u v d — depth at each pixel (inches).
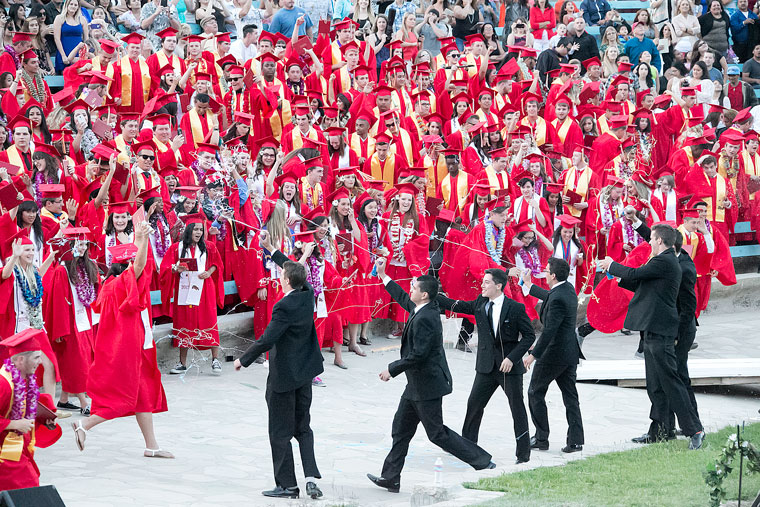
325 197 1087.6
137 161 983.0
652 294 777.6
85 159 1039.0
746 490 629.9
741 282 1386.6
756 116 1622.8
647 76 1605.6
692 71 1665.8
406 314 1115.3
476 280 1085.8
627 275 781.3
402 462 659.4
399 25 1584.6
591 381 1024.9
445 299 717.9
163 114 1049.5
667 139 1480.1
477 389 723.4
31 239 802.2
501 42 1716.3
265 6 1566.2
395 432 666.2
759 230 1412.4
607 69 1632.6
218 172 1019.9
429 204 1137.4
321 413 858.1
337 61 1421.0
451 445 670.5
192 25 1476.4
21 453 520.1
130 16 1385.3
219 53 1302.9
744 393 1018.7
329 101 1387.8
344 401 900.0
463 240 1101.7
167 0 1428.4
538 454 759.1
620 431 845.8
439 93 1485.0
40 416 546.9
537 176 1213.7
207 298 949.2
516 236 1102.4
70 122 1059.9
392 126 1253.7
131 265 688.4
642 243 1147.3
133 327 693.3
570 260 1151.6
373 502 628.7
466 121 1309.1
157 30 1379.2
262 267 1000.2
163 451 716.0
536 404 769.6
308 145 1095.6
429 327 653.3
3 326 745.6
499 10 1760.6
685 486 635.5
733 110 1499.8
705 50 1674.5
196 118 1123.3
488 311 717.3
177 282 944.9
